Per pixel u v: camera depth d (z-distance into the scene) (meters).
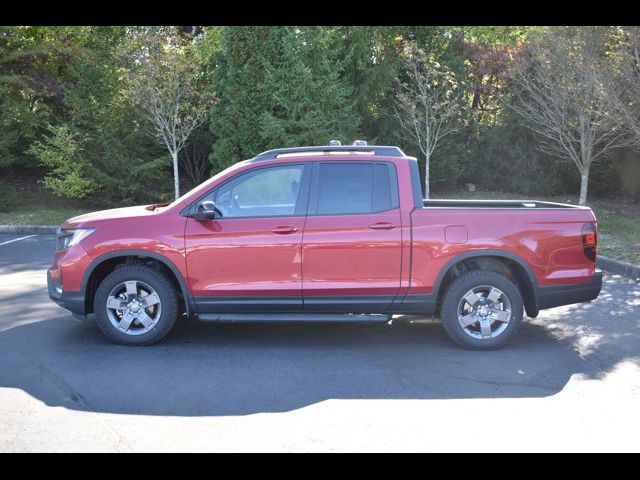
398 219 6.03
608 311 7.59
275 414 4.54
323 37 16.47
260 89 16.69
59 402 4.76
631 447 4.02
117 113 17.47
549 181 17.81
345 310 6.10
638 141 12.62
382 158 6.19
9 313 7.46
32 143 18.34
